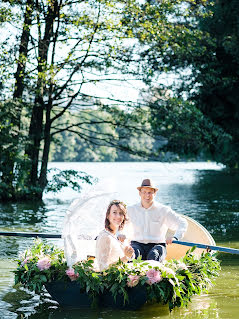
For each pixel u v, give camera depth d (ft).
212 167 162.40
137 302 16.37
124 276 16.37
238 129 77.30
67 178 56.85
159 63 56.29
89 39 50.52
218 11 67.46
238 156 82.07
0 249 26.30
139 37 51.57
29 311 16.26
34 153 56.59
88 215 17.58
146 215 20.42
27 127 56.39
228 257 25.57
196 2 55.16
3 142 52.06
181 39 54.85
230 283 20.24
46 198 57.72
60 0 50.93
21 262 17.63
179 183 84.17
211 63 64.39
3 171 53.11
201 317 15.75
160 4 51.26
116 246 17.35
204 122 61.36
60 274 16.67
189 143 61.98
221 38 69.51
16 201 53.47
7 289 18.80
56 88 54.85
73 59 51.21
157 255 19.08
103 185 17.79
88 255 18.06
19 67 50.78
